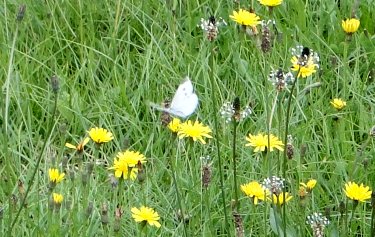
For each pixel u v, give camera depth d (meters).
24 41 4.41
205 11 4.49
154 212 3.11
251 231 3.28
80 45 4.21
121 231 3.20
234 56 4.12
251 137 3.13
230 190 3.55
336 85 4.10
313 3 4.61
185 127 3.04
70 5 4.52
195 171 3.57
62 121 3.97
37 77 4.20
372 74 4.13
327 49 4.31
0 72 4.14
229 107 2.91
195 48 4.39
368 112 3.98
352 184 3.03
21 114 3.88
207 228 3.32
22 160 3.78
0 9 4.51
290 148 3.15
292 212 3.32
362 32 4.32
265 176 3.23
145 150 3.74
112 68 4.27
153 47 4.34
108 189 3.53
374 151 3.70
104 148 3.85
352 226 3.41
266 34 3.02
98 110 4.02
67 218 3.19
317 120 3.86
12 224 2.96
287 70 4.11
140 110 4.07
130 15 4.51
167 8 4.38
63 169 3.50
